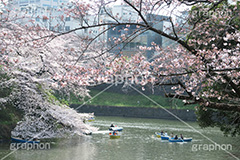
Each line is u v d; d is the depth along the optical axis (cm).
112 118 5112
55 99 2467
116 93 6175
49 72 1938
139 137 3188
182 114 5162
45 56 1838
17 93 2141
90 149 2389
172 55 1028
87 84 889
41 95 2189
